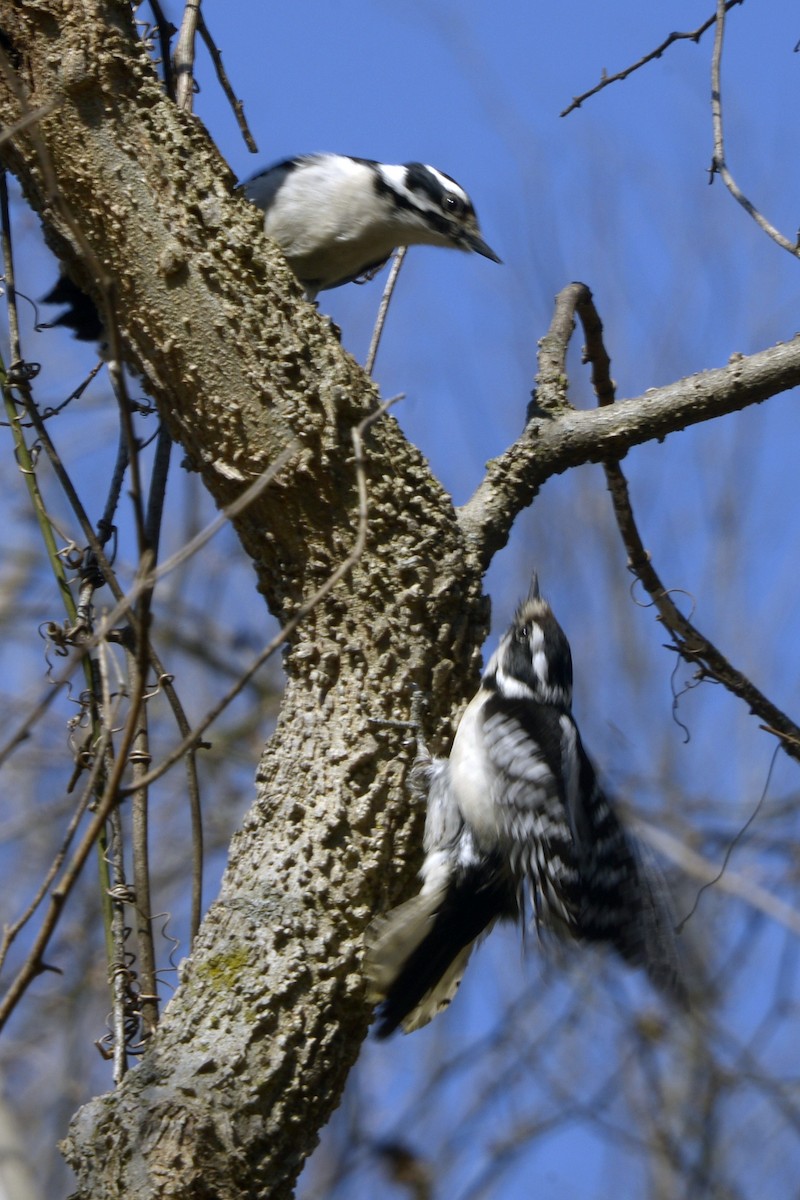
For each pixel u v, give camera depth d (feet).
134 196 25.53
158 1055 22.74
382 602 25.36
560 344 30.30
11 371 27.53
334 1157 49.55
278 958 23.32
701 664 31.27
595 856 28.19
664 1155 49.44
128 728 18.37
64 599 26.53
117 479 28.91
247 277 25.66
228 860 25.18
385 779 24.79
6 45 25.85
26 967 17.74
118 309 25.93
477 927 26.73
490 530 27.37
